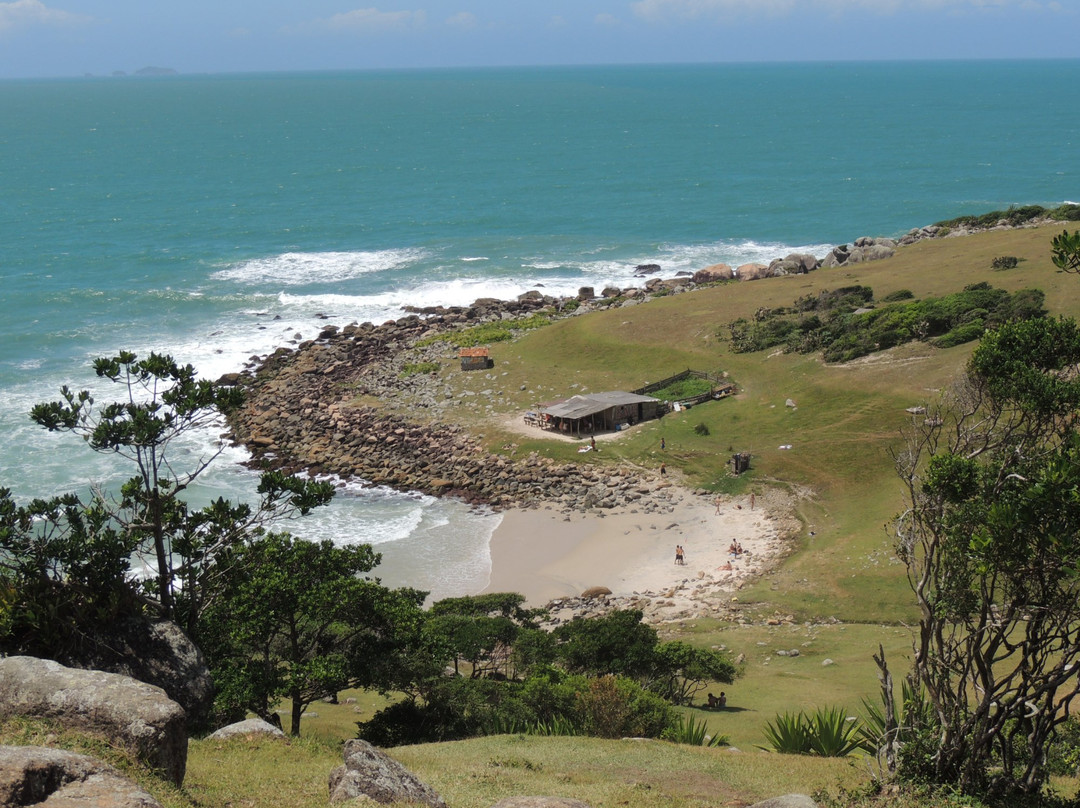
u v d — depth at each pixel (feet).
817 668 136.46
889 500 189.78
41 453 228.02
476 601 149.18
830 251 417.28
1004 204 558.97
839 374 243.60
